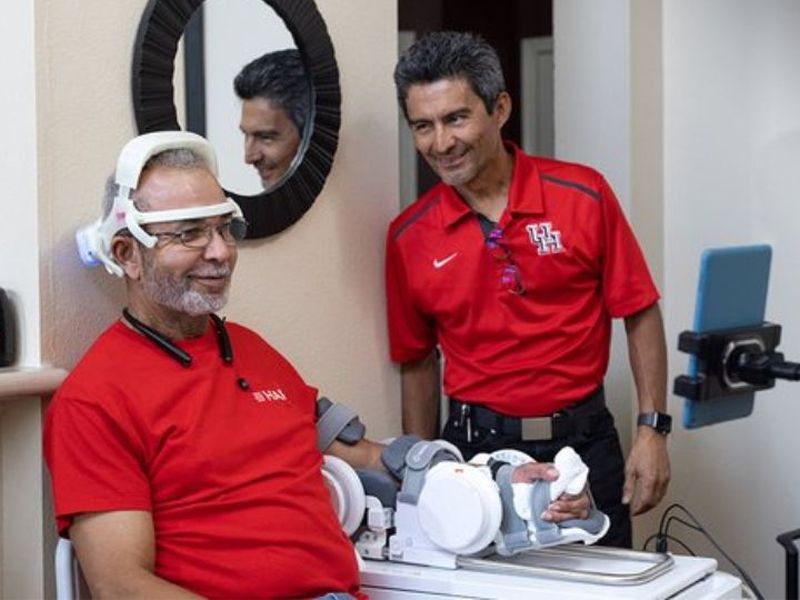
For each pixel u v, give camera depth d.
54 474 2.01
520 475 2.28
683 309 3.93
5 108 2.22
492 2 5.09
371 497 2.39
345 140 2.88
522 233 2.77
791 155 3.82
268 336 2.67
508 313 2.80
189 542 2.07
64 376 2.18
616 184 3.72
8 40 2.20
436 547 2.31
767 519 3.90
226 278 2.16
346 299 2.89
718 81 3.89
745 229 3.89
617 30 3.70
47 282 2.21
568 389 2.81
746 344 2.81
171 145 2.15
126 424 2.03
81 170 2.27
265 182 2.65
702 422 2.80
